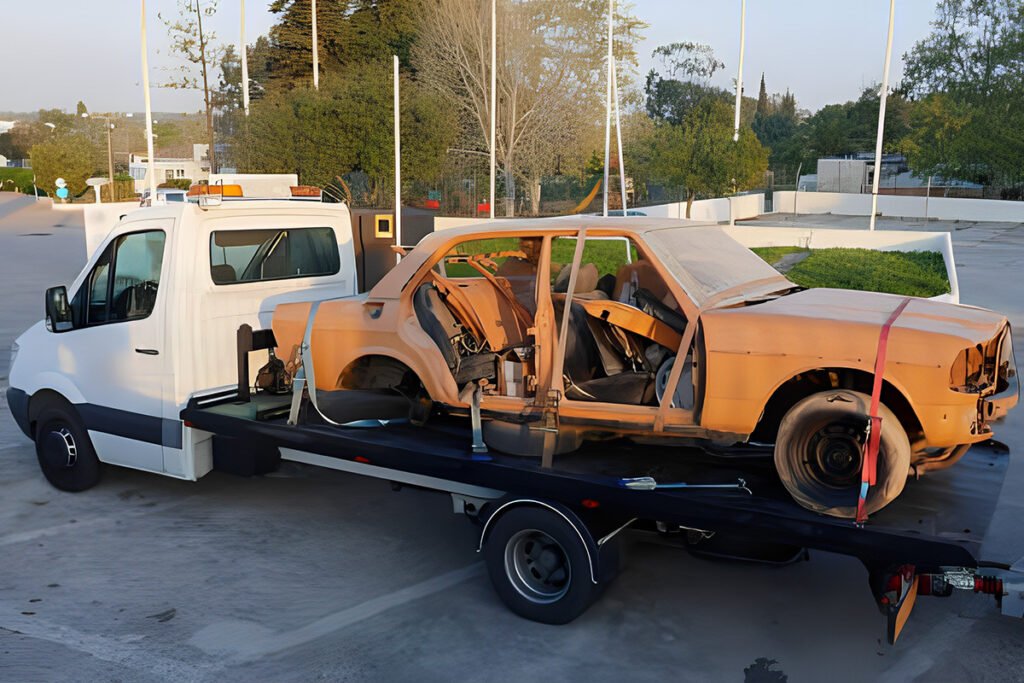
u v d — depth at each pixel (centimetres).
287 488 750
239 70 4066
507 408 539
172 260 647
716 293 501
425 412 594
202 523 667
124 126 6475
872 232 2494
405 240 1709
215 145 3769
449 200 3778
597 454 541
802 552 554
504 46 3975
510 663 465
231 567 588
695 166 2805
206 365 665
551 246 537
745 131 2850
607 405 503
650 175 2998
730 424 457
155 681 447
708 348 456
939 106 4859
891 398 455
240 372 652
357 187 3247
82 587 558
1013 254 2841
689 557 606
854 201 4688
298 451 622
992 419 477
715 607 530
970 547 400
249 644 486
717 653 474
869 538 419
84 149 6397
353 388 599
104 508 698
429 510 697
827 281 1881
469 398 540
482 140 4038
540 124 4112
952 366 418
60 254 2938
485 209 3441
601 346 550
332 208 768
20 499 719
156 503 711
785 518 437
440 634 497
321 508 702
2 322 1591
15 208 5781
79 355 702
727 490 471
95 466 722
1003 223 4203
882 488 428
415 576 575
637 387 519
